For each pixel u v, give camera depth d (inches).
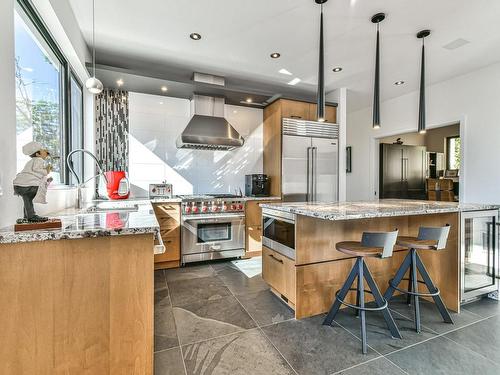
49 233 40.3
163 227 130.7
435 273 94.7
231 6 89.7
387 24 99.8
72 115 111.7
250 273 125.1
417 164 220.7
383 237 68.3
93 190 132.5
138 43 114.0
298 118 161.8
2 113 48.0
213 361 63.3
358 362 62.9
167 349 67.8
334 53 122.7
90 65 113.2
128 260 45.3
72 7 89.4
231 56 125.9
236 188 170.7
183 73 145.9
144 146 147.3
